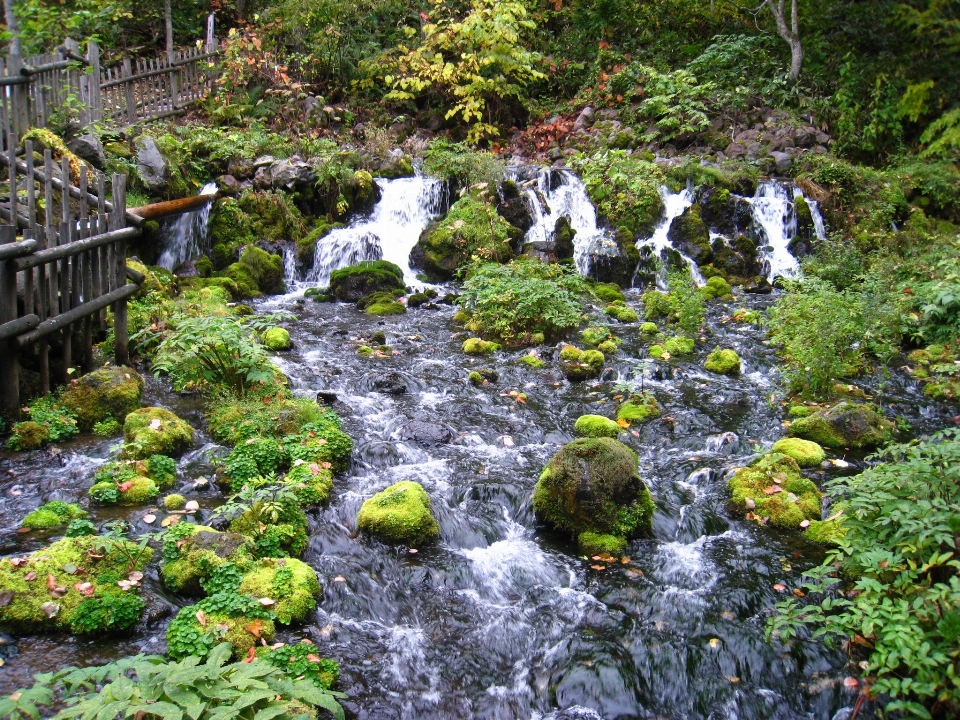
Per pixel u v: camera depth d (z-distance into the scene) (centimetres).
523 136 1811
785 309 1002
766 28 2034
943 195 1548
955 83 1759
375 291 1223
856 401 828
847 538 467
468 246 1324
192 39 1969
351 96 1823
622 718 415
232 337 714
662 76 1781
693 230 1396
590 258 1346
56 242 696
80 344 775
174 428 659
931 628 404
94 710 313
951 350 968
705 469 666
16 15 1157
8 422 656
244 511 528
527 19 1980
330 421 701
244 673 347
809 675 437
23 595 433
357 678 423
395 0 1981
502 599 502
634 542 566
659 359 965
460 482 635
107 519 542
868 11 1845
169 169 1266
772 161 1575
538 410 804
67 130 1132
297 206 1405
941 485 460
